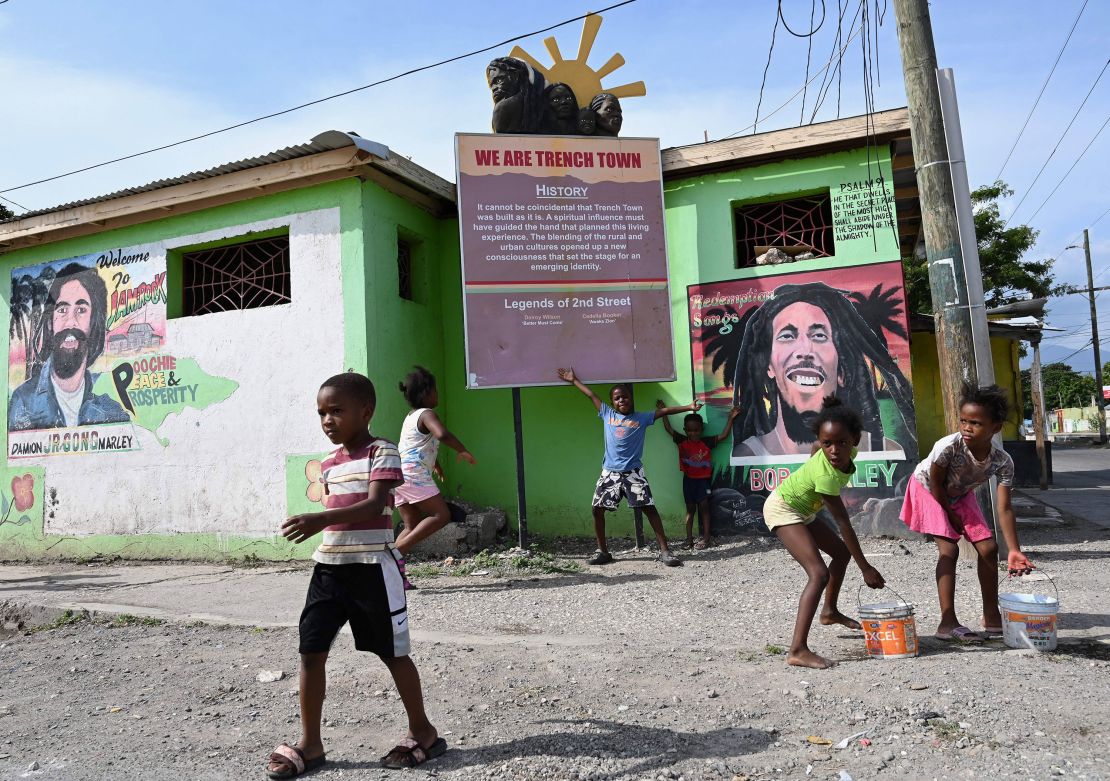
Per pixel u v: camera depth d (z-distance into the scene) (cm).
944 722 306
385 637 291
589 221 843
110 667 461
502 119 863
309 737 294
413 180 883
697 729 317
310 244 866
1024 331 1300
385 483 289
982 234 2359
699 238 887
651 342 838
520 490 800
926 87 696
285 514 852
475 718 340
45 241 1013
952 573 436
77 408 978
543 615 541
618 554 796
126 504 935
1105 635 427
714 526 846
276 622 549
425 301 959
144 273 954
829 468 395
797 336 838
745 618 509
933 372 1273
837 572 468
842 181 839
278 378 869
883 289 814
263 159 851
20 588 747
